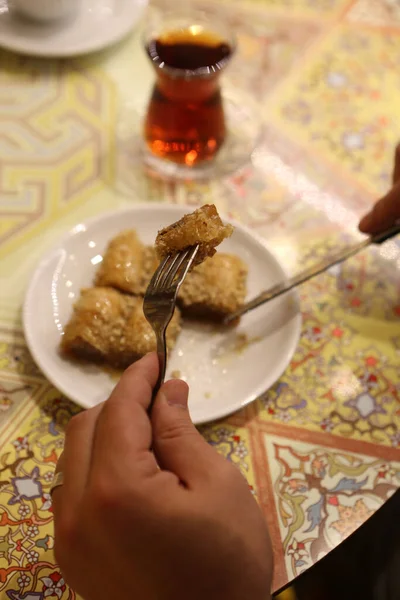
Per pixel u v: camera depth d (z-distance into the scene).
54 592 0.29
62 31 0.48
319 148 0.46
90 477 0.23
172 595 0.23
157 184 0.43
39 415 0.33
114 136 0.45
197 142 0.43
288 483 0.32
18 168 0.43
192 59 0.42
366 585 0.30
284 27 0.53
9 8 0.48
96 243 0.38
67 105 0.47
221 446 0.33
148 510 0.22
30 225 0.40
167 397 0.26
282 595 0.30
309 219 0.42
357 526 0.31
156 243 0.28
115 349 0.34
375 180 0.45
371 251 0.41
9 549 0.30
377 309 0.39
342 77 0.50
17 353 0.35
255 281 0.38
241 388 0.33
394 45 0.53
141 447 0.24
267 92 0.49
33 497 0.31
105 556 0.22
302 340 0.37
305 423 0.34
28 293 0.35
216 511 0.23
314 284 0.39
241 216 0.42
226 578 0.23
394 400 0.35
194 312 0.36
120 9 0.50
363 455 0.33
